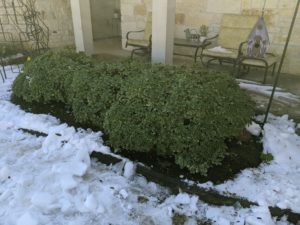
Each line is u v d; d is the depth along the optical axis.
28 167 2.48
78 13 4.82
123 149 2.55
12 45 5.94
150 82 2.52
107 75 2.89
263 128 2.76
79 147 2.63
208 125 2.25
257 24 3.77
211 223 1.99
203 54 4.40
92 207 2.02
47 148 2.72
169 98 2.37
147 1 5.54
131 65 3.02
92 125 2.90
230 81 2.82
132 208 2.09
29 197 2.11
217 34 4.97
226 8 4.75
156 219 2.01
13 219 1.93
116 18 7.73
